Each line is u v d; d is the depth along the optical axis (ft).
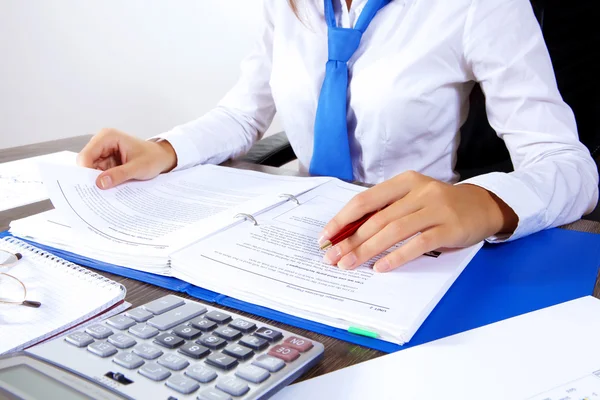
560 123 2.58
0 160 2.93
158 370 1.11
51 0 6.87
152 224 1.94
